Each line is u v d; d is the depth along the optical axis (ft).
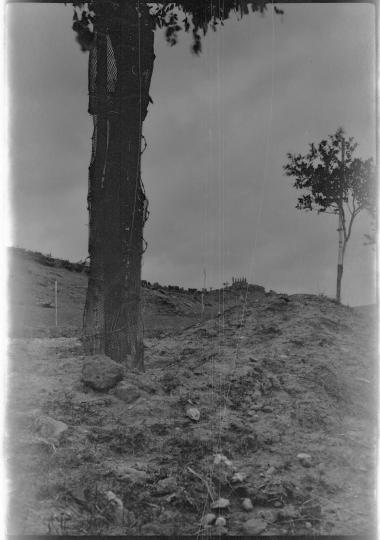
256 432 23.31
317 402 26.27
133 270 28.32
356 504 19.44
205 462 21.06
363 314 39.01
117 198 28.04
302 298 40.78
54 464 19.71
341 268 44.27
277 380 28.02
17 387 24.23
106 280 27.96
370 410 26.96
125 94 28.19
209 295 55.31
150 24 29.32
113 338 27.78
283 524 18.38
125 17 28.35
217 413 24.63
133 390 24.77
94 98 28.35
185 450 21.74
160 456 21.40
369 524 18.28
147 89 28.71
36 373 26.43
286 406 25.86
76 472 19.52
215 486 19.85
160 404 24.50
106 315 27.86
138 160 28.48
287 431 24.07
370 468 21.58
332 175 48.60
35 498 18.11
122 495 18.92
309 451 22.49
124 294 28.07
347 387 28.30
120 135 28.14
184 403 24.82
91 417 23.09
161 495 19.27
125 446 21.62
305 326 35.19
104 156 28.14
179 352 33.45
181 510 18.85
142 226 28.66
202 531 17.72
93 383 24.93
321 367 29.45
